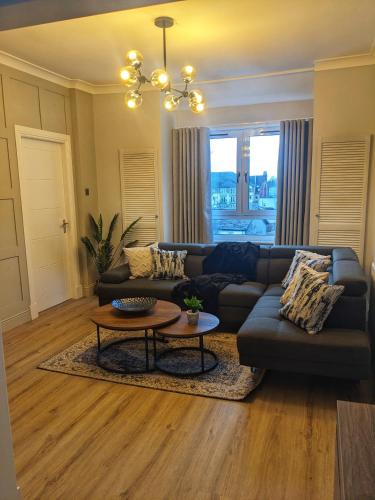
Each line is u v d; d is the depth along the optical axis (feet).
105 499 5.98
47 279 15.74
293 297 9.53
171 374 9.80
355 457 3.27
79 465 6.72
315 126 14.38
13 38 11.37
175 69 14.52
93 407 8.50
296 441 7.24
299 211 17.04
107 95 17.19
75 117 16.28
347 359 8.23
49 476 6.46
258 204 19.17
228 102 18.44
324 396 8.79
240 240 19.61
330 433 7.46
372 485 2.97
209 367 10.06
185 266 15.11
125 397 8.87
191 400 8.68
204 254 15.21
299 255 12.91
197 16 10.09
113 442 7.31
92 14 6.43
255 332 8.89
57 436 7.52
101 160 17.72
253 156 18.97
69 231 16.72
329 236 14.88
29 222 14.38
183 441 7.30
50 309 15.65
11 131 13.25
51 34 11.09
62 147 16.15
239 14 10.02
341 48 12.59
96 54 12.80
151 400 8.72
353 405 4.06
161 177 17.19
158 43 11.91
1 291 13.06
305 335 8.68
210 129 19.15
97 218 18.04
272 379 9.57
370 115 13.76
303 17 10.27
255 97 17.66
